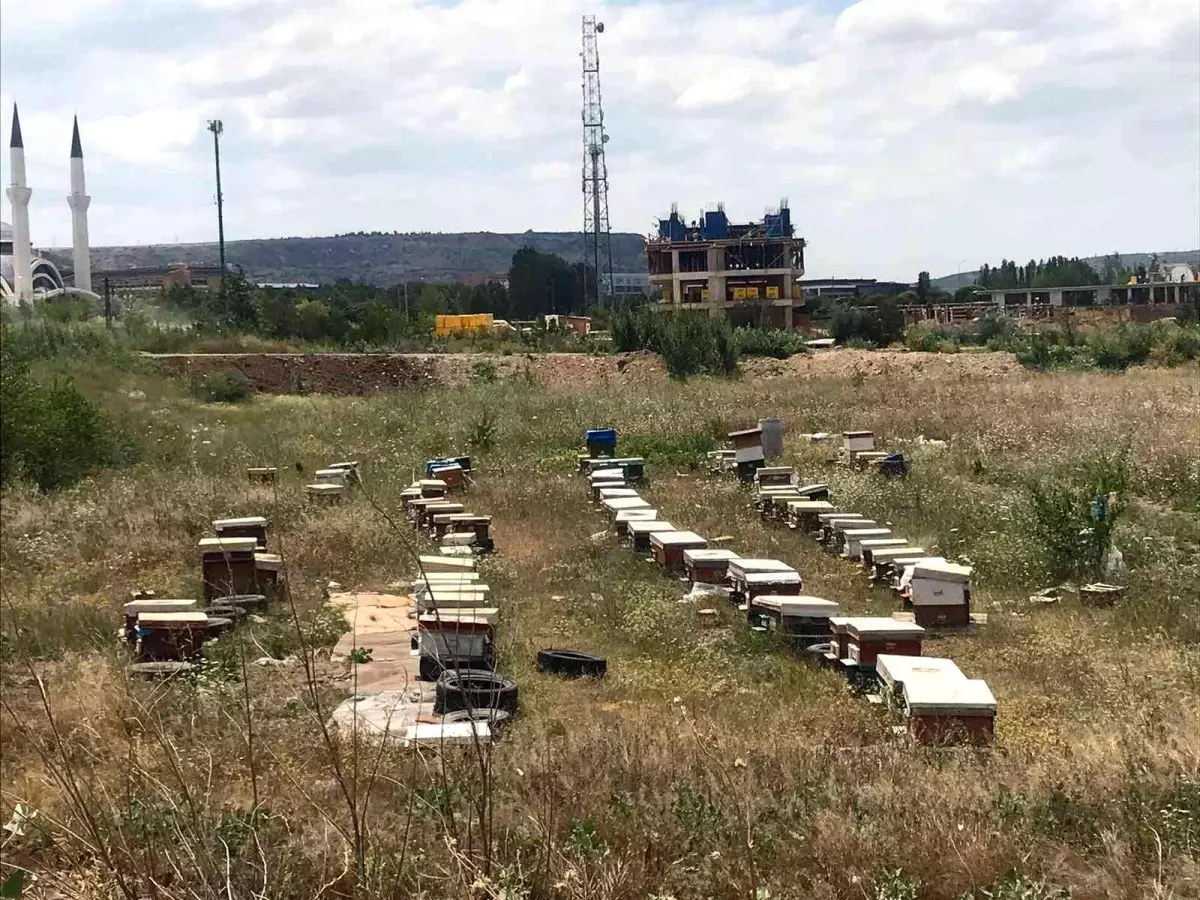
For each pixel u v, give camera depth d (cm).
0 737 838
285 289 11944
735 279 8125
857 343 6200
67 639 1173
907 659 941
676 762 754
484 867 570
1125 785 695
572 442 2611
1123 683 1005
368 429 2872
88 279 10850
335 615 1239
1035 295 11944
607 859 591
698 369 4378
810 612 1139
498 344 5866
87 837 589
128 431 2658
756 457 2098
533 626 1220
